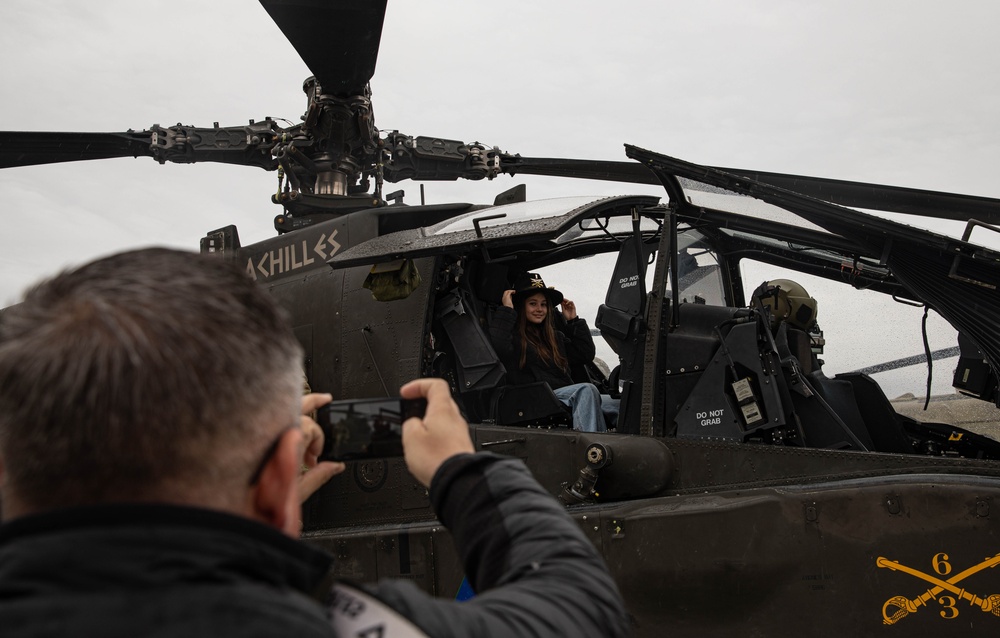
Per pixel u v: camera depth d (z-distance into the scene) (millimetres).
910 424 4402
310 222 5789
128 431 653
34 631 566
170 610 593
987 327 3693
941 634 3113
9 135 5773
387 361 4645
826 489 3371
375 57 4230
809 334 4609
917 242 3676
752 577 3371
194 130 6168
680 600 3482
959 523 3143
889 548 3215
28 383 653
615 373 5273
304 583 710
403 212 4984
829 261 4891
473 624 761
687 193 4379
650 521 3566
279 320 770
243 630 596
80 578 601
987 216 5262
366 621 731
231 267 763
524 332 5027
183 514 648
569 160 6695
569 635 812
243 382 704
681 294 5141
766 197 3893
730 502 3477
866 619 3211
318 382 4945
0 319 712
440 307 4688
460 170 6734
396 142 6414
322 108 5434
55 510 634
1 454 686
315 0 3584
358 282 4891
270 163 6363
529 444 4066
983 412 4152
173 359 668
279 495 753
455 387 4723
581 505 3844
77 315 673
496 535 966
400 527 4180
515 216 4402
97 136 5957
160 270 711
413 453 1067
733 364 4004
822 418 3998
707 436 3984
